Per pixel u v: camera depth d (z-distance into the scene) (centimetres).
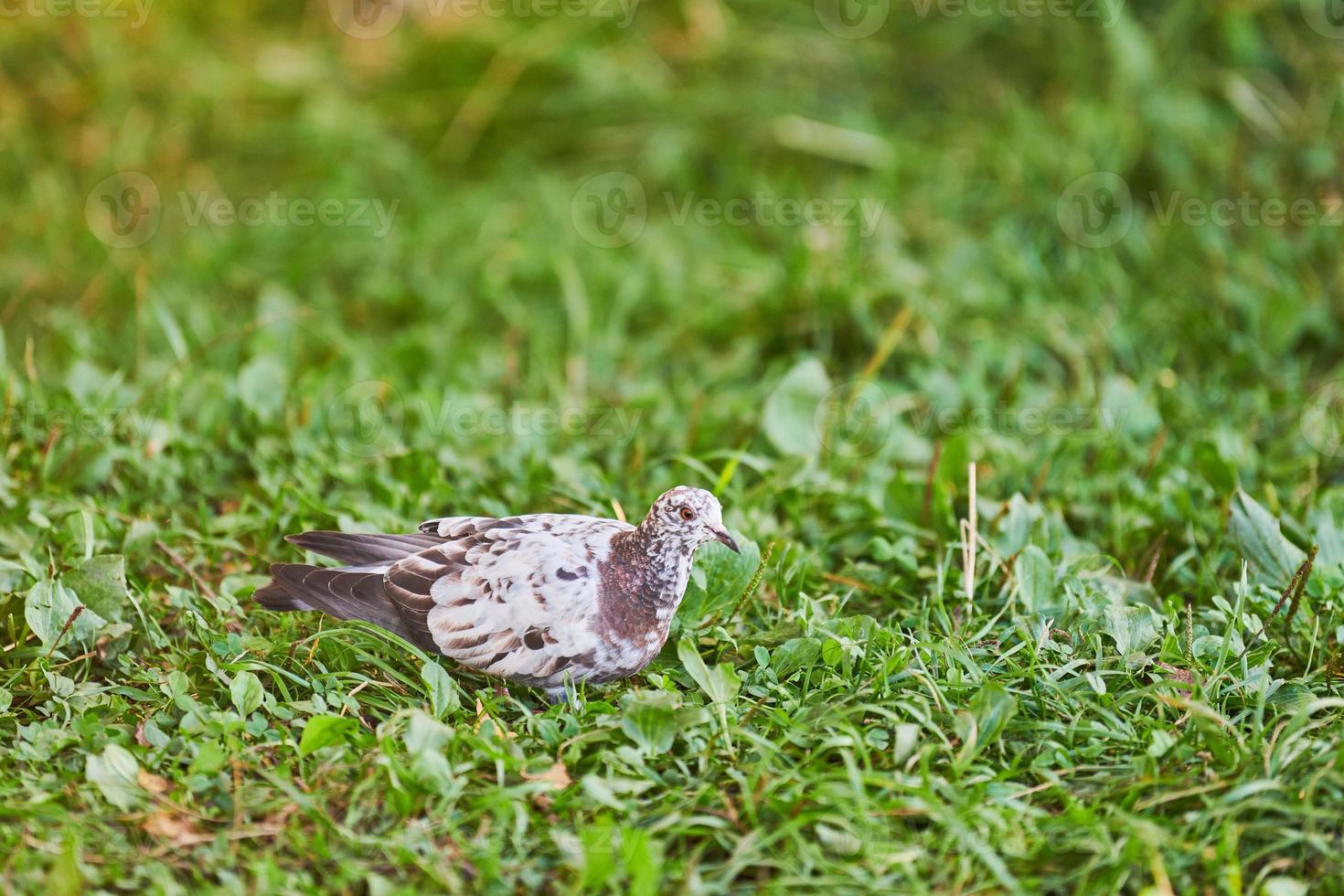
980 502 1005
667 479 1091
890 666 786
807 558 946
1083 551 957
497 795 690
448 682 782
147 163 1633
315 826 701
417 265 1506
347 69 1748
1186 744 736
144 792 702
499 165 1667
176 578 955
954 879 657
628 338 1403
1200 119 1462
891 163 1525
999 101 1566
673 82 1683
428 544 836
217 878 667
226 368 1268
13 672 805
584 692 810
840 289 1304
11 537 927
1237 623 842
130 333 1359
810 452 1101
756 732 760
